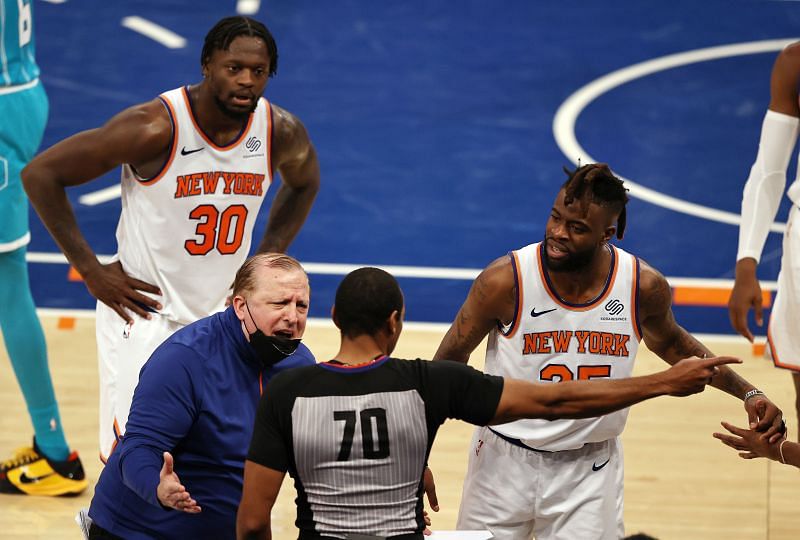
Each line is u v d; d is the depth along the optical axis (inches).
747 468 690.2
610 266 448.1
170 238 526.6
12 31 601.6
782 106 538.0
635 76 1328.7
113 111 1201.4
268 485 362.6
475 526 477.7
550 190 1091.3
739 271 545.6
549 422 456.8
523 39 1419.8
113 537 419.8
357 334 370.0
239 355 418.6
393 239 996.6
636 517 630.5
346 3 1510.8
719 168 1136.8
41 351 622.2
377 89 1284.4
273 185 1061.1
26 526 600.1
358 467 359.6
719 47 1405.0
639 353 836.6
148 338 531.2
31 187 513.3
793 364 546.0
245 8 1486.2
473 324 457.7
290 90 1268.5
